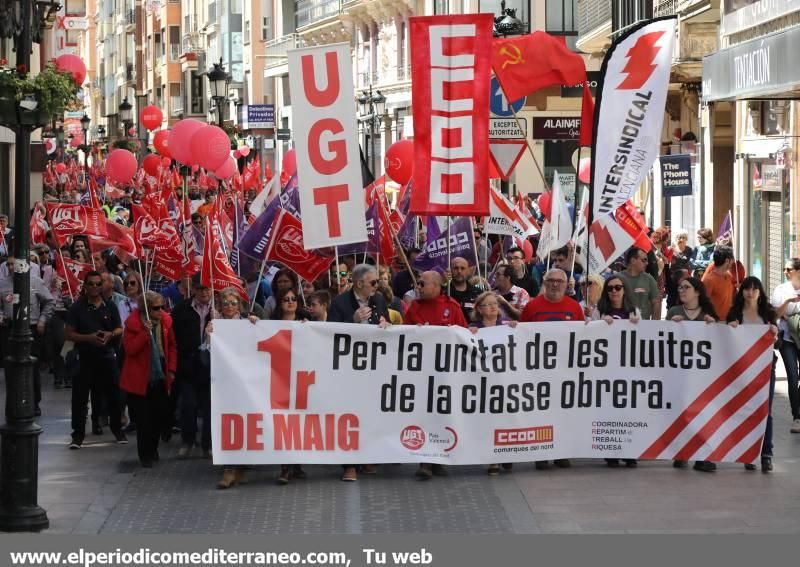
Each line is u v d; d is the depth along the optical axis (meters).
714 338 13.46
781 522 11.24
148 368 14.21
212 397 12.95
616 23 39.19
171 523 11.59
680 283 13.75
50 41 44.72
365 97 50.28
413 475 13.59
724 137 34.12
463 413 13.27
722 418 13.45
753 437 13.42
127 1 118.25
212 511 12.07
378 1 64.31
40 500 12.63
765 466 13.45
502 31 25.05
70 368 15.67
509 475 13.46
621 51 14.07
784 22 24.34
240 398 12.96
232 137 56.94
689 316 13.72
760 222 30.19
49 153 53.38
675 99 38.12
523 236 20.00
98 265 20.55
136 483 13.47
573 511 11.76
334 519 11.61
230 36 91.69
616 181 14.12
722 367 13.46
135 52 114.62
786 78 21.00
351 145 13.77
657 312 16.12
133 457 15.02
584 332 13.46
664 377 13.49
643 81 14.04
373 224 18.06
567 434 13.49
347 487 13.02
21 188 11.23
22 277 11.22
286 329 13.05
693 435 13.46
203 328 14.56
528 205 32.31
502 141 19.73
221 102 35.53
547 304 13.77
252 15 89.12
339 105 13.73
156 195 18.09
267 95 88.88
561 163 50.44
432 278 13.53
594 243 16.22
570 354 13.45
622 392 13.51
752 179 30.61
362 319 13.52
